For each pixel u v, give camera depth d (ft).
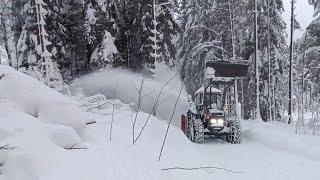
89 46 54.34
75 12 54.39
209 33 81.87
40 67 47.26
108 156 15.65
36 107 17.12
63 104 17.81
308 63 73.72
